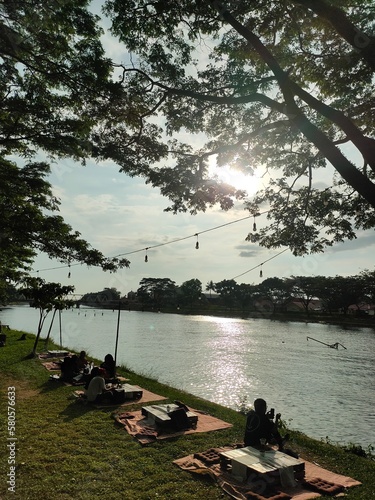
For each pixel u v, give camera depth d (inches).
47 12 377.7
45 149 474.9
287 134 399.2
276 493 245.9
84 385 544.7
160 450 317.1
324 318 3814.0
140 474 272.1
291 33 360.8
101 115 370.0
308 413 689.6
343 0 302.0
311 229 400.2
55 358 797.2
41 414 410.3
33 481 258.1
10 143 514.3
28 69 439.5
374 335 2511.1
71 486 251.8
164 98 350.3
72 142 439.2
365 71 343.6
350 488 260.2
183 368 1096.2
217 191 354.0
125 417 399.5
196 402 485.7
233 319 4239.7
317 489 252.8
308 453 330.3
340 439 553.6
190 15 327.9
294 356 1455.5
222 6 278.2
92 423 382.3
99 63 352.2
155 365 1132.5
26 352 872.9
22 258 837.8
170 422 371.9
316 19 335.0
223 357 1355.8
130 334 2161.7
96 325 2822.3
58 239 594.9
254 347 1702.8
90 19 381.7
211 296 6304.1
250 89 354.6
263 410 311.4
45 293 808.3
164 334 2213.3
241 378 984.9
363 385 950.4
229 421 402.3
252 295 4532.5
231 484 255.3
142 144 355.9
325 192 405.4
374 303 4143.7
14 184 547.5
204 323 3405.5
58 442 329.1
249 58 366.0
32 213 587.5
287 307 4409.5
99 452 309.7
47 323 2869.1
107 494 242.5
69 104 430.3
